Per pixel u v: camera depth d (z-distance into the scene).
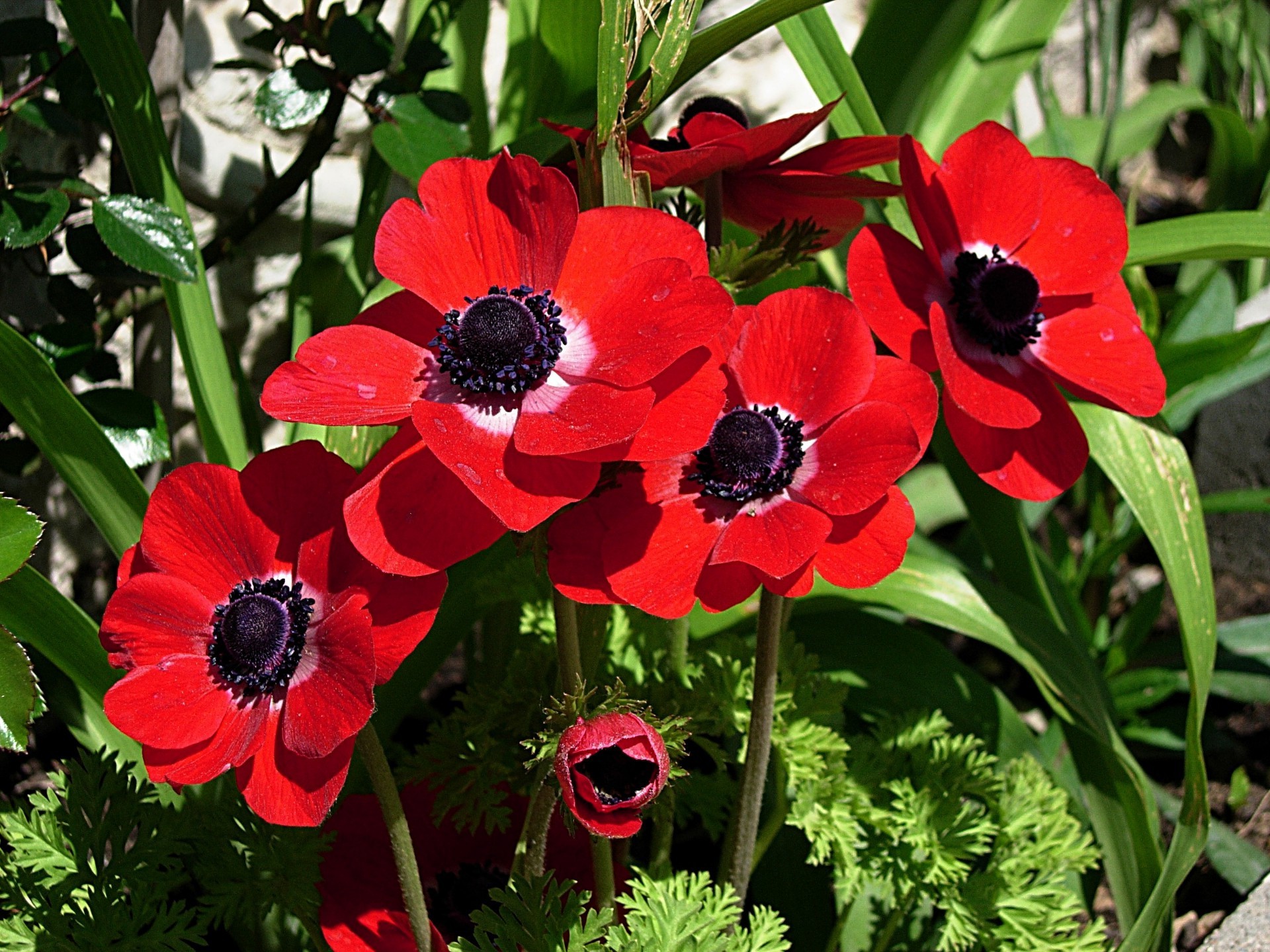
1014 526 0.50
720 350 0.34
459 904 0.42
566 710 0.34
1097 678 0.51
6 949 0.37
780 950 0.38
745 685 0.43
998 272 0.38
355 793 0.43
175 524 0.34
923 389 0.36
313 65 0.46
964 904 0.42
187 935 0.38
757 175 0.38
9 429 0.48
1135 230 0.47
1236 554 0.70
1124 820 0.47
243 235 0.50
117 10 0.40
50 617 0.39
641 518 0.35
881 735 0.45
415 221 0.34
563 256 0.34
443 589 0.34
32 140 0.49
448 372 0.34
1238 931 0.47
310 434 0.43
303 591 0.34
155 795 0.39
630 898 0.38
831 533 0.35
